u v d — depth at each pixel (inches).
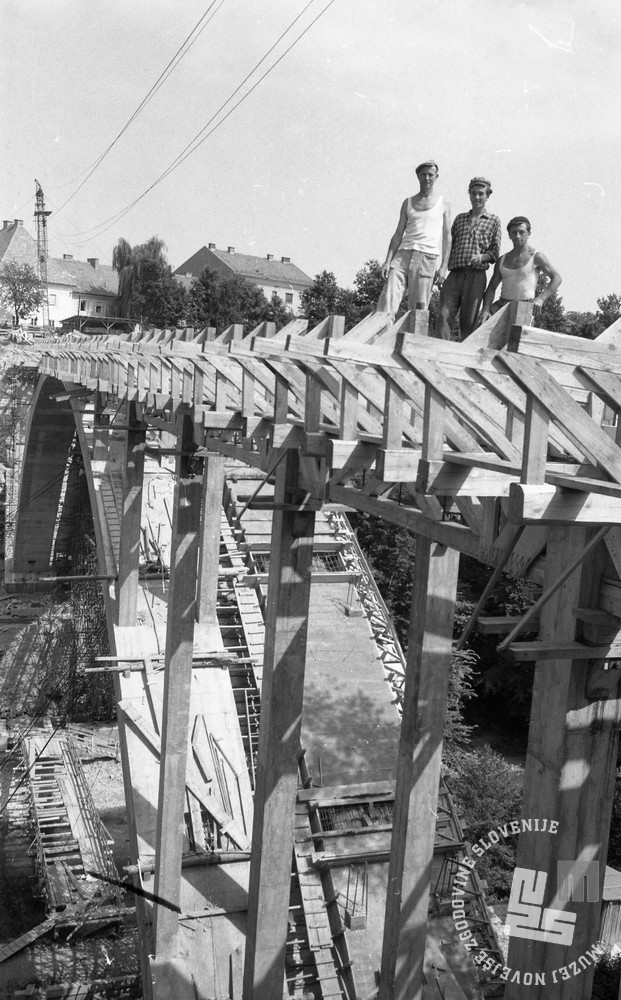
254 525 1173.7
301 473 478.0
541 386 223.1
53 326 2556.6
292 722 532.7
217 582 1030.4
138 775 900.0
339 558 1184.8
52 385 1749.5
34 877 1073.5
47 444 1989.4
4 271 2361.0
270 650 526.3
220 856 829.8
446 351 260.7
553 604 272.1
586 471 253.3
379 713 979.9
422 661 382.3
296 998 732.7
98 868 1081.4
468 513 310.2
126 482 998.4
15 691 1567.4
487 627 281.9
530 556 284.0
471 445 297.0
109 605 1071.0
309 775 893.8
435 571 375.9
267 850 541.6
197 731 932.6
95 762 1385.3
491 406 297.1
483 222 432.5
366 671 1035.3
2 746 1379.2
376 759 922.1
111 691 1517.0
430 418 285.7
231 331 546.3
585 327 1295.5
